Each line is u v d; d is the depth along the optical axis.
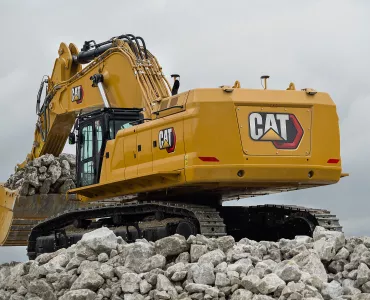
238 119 13.58
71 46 21.14
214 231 13.14
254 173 13.48
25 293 12.79
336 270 12.02
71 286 12.06
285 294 10.36
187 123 13.48
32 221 20.95
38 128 22.08
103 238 12.33
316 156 13.99
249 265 11.24
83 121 16.50
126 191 15.14
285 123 13.88
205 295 10.86
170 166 13.77
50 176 21.14
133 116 16.00
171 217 14.30
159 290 11.23
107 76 17.89
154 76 16.56
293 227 15.30
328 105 14.27
